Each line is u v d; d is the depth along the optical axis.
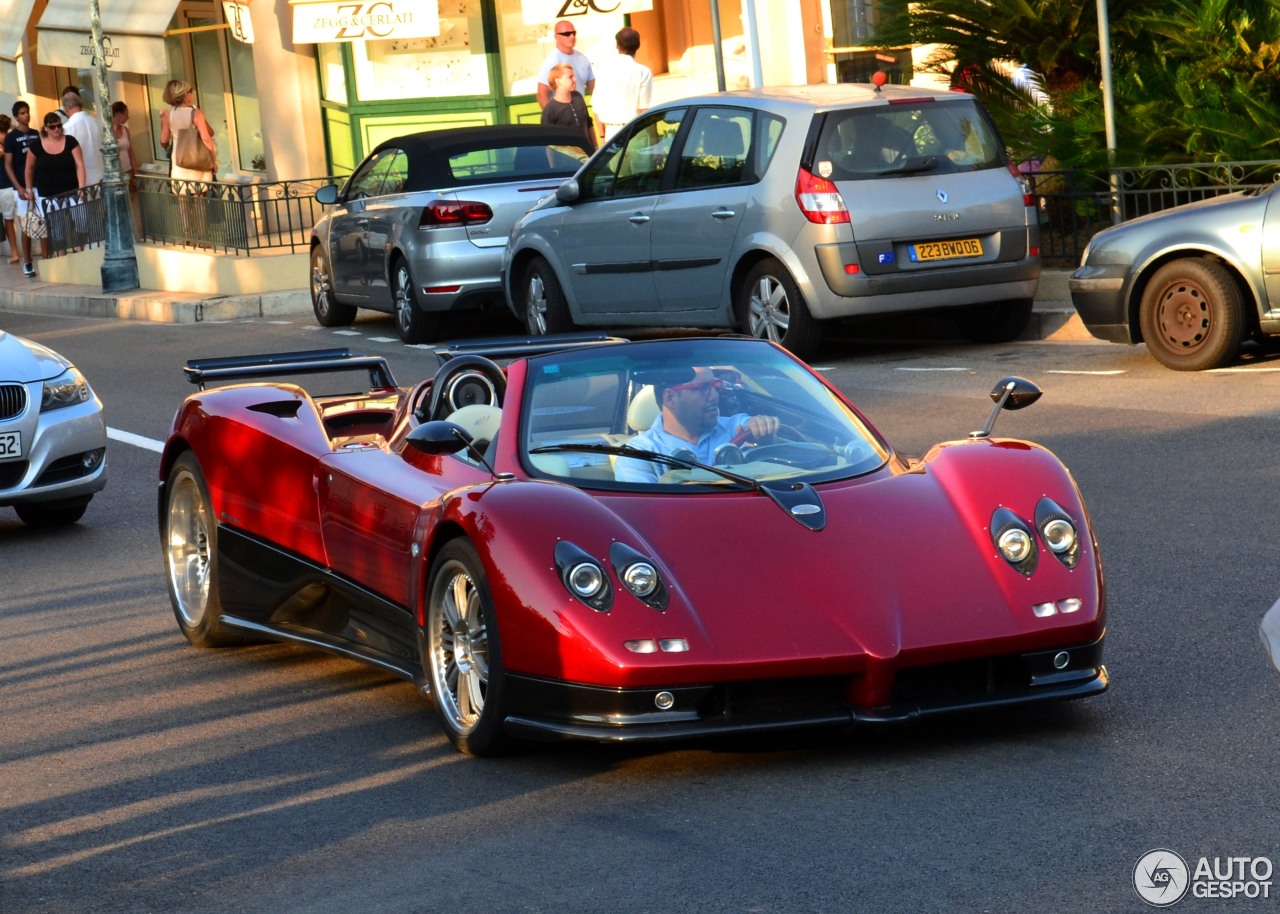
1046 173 18.97
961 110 16.55
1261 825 5.55
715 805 6.09
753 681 6.23
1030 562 6.67
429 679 7.08
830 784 6.23
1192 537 9.63
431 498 7.35
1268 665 7.30
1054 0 19.91
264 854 5.95
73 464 12.62
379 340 21.39
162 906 5.53
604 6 29.98
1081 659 6.57
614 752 6.75
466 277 19.80
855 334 19.20
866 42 22.67
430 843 5.93
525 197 19.94
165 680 8.49
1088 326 15.26
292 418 8.77
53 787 6.89
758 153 16.39
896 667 6.24
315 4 30.64
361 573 7.82
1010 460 7.15
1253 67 18.89
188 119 29.55
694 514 6.78
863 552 6.62
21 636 9.59
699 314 17.09
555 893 5.40
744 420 7.48
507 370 7.86
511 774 6.61
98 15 29.66
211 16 35.09
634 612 6.28
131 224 30.05
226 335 23.70
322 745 7.21
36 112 40.16
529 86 31.92
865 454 7.46
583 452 7.30
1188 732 6.55
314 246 23.14
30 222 33.97
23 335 26.27
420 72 31.97
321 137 32.41
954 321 18.11
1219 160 18.05
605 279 17.89
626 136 17.80
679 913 5.17
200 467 8.98
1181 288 14.62
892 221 15.93
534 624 6.35
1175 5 19.72
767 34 29.06
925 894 5.17
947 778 6.21
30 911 5.57
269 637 8.70
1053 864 5.34
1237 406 13.08
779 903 5.19
